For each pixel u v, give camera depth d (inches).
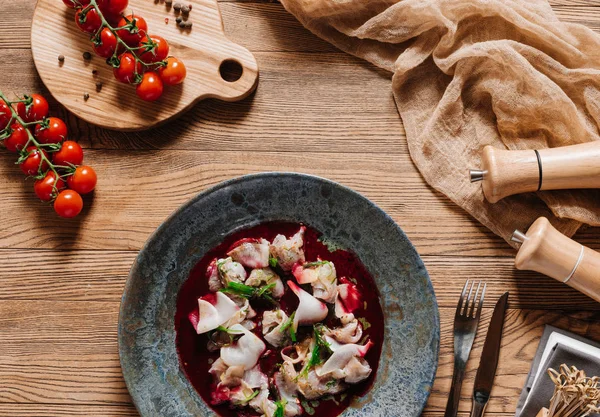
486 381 31.6
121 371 32.5
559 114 32.1
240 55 33.2
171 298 31.9
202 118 33.8
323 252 32.5
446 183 32.9
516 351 32.3
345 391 31.8
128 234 33.1
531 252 30.5
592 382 28.4
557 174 30.8
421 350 31.1
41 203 33.3
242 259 32.2
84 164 33.4
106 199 33.3
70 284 32.9
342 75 33.9
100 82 33.1
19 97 32.9
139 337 31.4
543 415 30.0
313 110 33.8
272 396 32.1
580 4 33.8
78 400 32.4
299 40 34.1
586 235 33.0
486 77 32.8
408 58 33.2
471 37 33.4
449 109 32.9
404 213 33.3
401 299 31.6
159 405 31.3
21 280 33.0
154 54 31.9
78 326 32.8
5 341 32.6
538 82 31.8
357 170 33.5
